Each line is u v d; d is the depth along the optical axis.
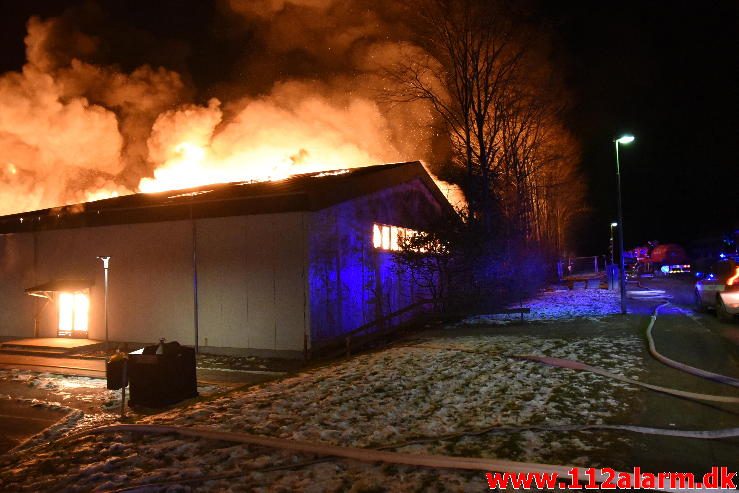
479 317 17.69
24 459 6.10
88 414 8.75
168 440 6.14
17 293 17.61
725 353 10.01
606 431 5.86
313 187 14.33
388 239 17.78
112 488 4.79
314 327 13.68
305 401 7.82
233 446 5.83
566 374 8.71
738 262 14.66
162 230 15.32
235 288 14.33
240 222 14.33
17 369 12.95
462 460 4.98
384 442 5.86
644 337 12.00
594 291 28.12
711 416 6.33
